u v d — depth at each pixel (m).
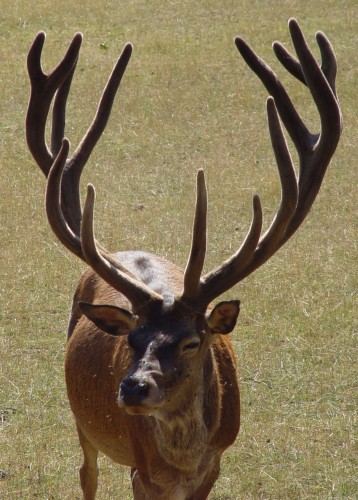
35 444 18.00
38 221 27.55
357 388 19.66
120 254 15.29
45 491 16.64
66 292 23.77
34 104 14.50
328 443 17.88
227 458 17.50
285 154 12.93
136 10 49.78
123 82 39.38
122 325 12.44
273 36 44.59
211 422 12.79
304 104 36.59
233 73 40.44
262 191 29.25
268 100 12.79
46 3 50.25
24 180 30.59
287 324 21.88
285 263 24.56
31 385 19.97
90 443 15.43
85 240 12.64
